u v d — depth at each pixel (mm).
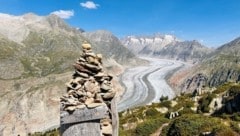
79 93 14094
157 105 88062
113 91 14844
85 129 13672
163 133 51094
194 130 46375
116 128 14758
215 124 45875
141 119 74000
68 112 13680
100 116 13734
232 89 72625
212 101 73312
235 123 46781
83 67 14641
